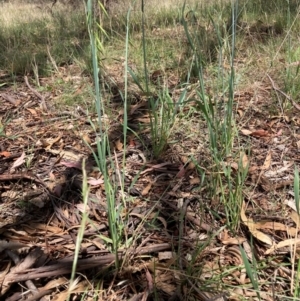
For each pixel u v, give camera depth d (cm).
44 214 197
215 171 212
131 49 417
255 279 146
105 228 185
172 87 326
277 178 214
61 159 239
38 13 764
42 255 168
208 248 171
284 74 313
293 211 190
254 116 276
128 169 226
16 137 264
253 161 227
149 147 247
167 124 239
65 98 315
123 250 167
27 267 161
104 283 158
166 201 199
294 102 267
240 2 523
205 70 341
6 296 152
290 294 149
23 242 177
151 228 182
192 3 545
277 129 261
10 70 398
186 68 349
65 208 200
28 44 484
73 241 177
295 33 414
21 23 629
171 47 410
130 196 196
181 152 238
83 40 461
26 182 220
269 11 516
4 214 197
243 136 253
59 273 158
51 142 255
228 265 163
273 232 179
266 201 198
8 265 164
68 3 765
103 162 155
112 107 301
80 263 160
